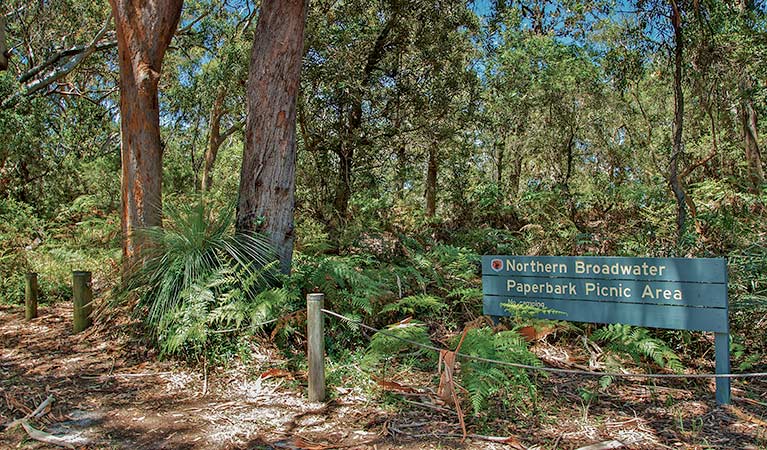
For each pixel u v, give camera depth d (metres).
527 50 11.77
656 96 13.82
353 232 8.38
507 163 14.80
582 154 13.17
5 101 11.91
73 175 14.26
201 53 17.94
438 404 3.92
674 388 4.33
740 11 8.20
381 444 3.37
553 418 3.75
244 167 5.69
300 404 4.00
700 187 8.71
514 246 8.07
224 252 5.35
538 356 5.01
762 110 9.99
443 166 12.41
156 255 5.51
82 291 5.77
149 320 4.99
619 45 9.05
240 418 3.77
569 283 4.70
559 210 8.77
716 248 6.68
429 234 9.04
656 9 7.11
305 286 5.45
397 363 4.77
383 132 10.94
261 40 5.59
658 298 4.27
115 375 4.59
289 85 5.60
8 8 13.87
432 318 5.89
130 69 6.04
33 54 14.91
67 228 9.99
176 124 19.14
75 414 3.83
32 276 6.42
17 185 12.92
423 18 10.70
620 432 3.54
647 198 8.39
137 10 5.95
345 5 10.41
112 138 19.89
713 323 4.03
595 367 4.77
